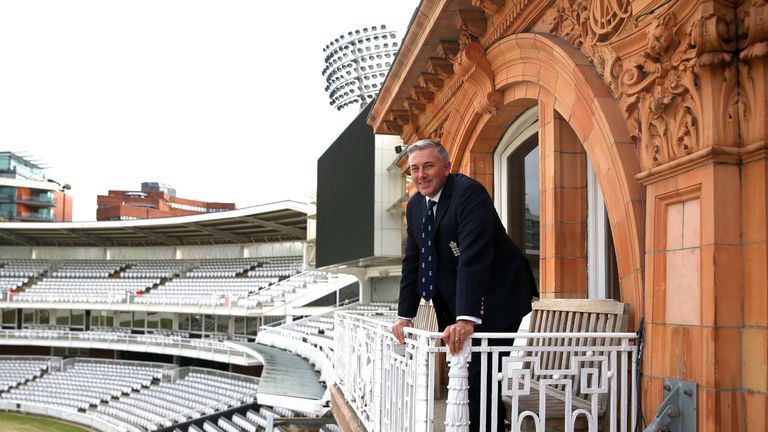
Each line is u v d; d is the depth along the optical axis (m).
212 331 34.28
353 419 5.15
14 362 34.00
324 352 14.19
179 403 25.72
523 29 4.86
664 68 2.91
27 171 77.88
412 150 2.98
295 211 27.73
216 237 39.00
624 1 3.37
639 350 3.04
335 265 17.00
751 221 2.52
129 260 41.16
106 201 72.75
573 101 4.01
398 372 3.55
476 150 6.45
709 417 2.53
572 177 4.50
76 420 26.16
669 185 2.90
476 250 2.71
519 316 2.98
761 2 2.43
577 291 4.45
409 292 3.39
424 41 6.23
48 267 40.72
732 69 2.57
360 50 27.81
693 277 2.72
